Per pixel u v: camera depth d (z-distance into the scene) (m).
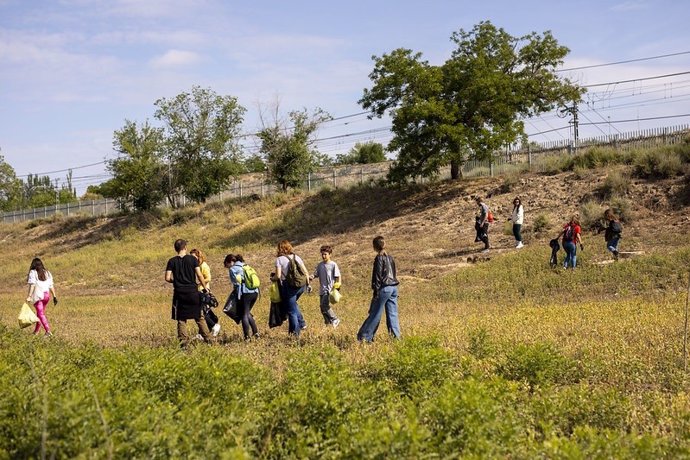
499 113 31.86
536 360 8.40
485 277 20.17
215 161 50.16
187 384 7.13
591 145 33.66
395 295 11.88
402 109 32.44
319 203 38.81
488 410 5.63
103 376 7.46
